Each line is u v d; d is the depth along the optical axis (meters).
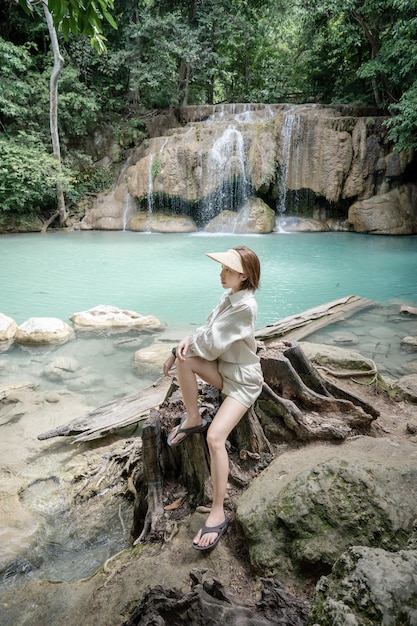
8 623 2.02
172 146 16.80
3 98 16.08
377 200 15.81
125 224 17.70
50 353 5.80
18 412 4.28
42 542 2.71
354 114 17.58
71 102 18.05
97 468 3.42
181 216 17.42
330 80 21.33
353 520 2.02
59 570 2.48
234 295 2.19
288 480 2.32
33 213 17.25
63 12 2.66
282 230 16.89
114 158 19.33
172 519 2.50
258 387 2.25
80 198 18.62
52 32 15.06
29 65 17.53
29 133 17.80
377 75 17.19
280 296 8.38
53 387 4.84
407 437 3.05
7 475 3.34
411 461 2.40
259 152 16.30
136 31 18.56
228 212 16.86
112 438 3.86
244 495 2.36
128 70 19.94
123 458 3.49
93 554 2.62
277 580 1.92
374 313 7.24
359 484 2.15
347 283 9.25
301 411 2.96
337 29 18.41
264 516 2.15
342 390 3.15
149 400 4.21
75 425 3.83
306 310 7.38
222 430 2.14
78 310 7.67
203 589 1.77
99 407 4.13
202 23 20.23
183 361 2.24
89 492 3.17
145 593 1.76
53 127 16.52
